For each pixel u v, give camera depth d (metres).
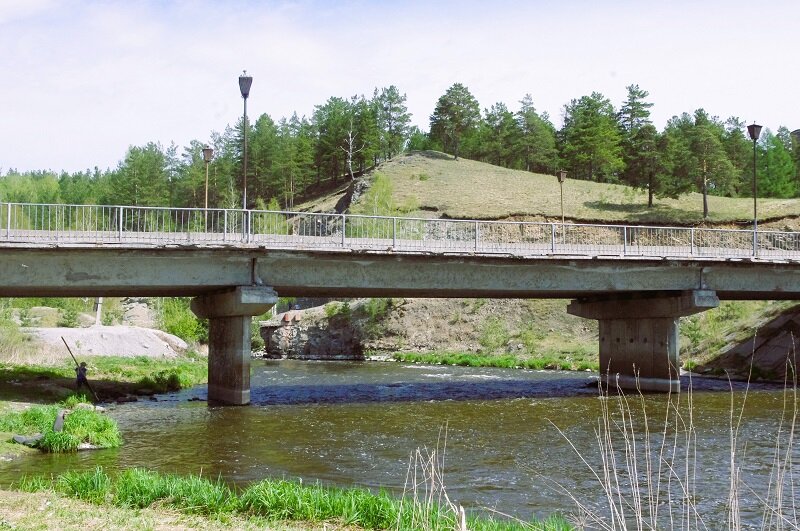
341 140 149.50
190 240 31.42
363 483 17.34
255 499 12.98
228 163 131.38
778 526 9.49
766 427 26.25
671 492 16.56
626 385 41.44
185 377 42.50
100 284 29.36
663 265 37.38
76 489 13.96
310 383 45.75
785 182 119.81
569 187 112.12
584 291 38.22
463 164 132.75
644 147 98.25
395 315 79.50
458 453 21.42
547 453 21.42
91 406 29.69
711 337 55.03
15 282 28.22
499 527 12.24
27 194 149.12
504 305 76.38
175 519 11.98
